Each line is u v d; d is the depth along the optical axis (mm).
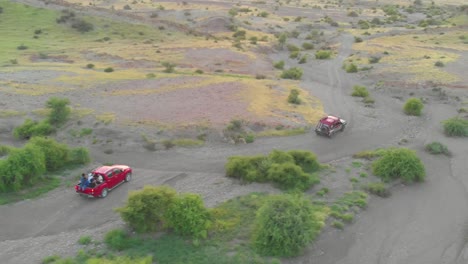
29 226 28328
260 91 60594
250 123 47281
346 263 25297
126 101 53000
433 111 57656
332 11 175500
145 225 26656
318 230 27656
